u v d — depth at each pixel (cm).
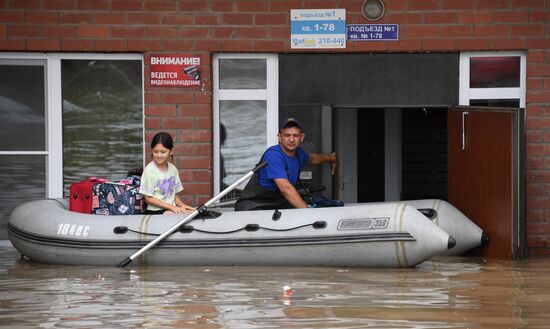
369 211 2383
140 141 2908
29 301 1898
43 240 2561
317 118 2873
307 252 2389
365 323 1617
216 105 2902
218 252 2436
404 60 2862
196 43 2853
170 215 2520
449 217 2614
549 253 2798
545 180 2802
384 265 2358
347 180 3347
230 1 2847
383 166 3494
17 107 2891
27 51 2864
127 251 2478
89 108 2898
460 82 2856
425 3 2831
